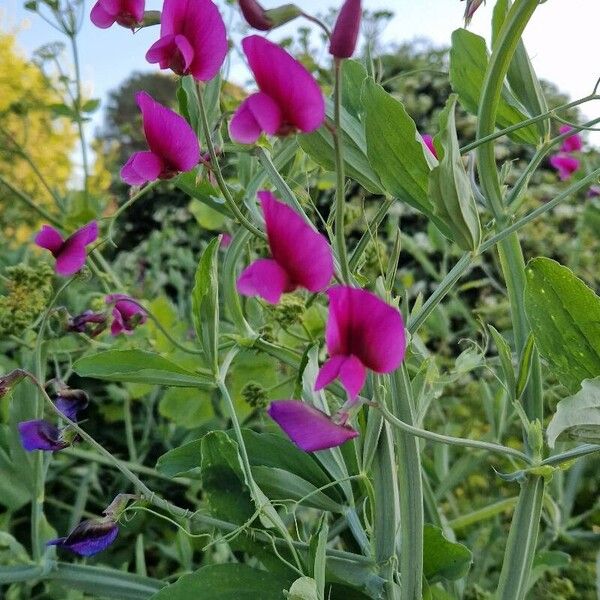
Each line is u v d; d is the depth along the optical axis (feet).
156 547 1.38
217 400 1.53
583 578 1.12
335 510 0.72
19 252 1.89
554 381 1.45
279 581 0.64
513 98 0.76
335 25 0.43
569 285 0.60
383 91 0.59
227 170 1.62
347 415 0.48
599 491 1.31
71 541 0.65
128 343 1.33
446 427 1.49
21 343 1.14
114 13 0.61
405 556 0.58
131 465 1.30
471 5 0.63
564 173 1.76
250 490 0.64
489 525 1.33
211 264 0.73
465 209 0.57
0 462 0.99
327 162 0.71
